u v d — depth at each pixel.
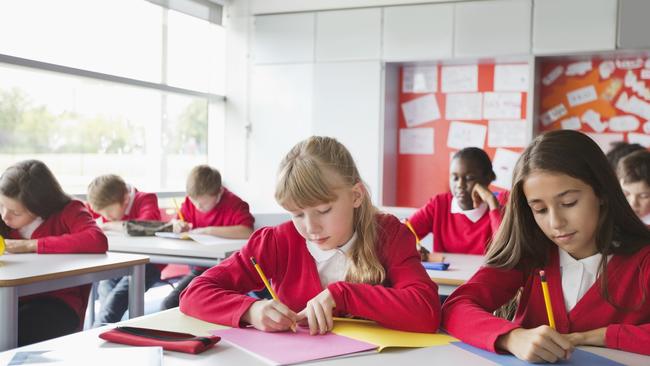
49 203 2.25
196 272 2.90
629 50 3.89
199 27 4.93
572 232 1.08
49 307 1.97
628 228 1.16
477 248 2.50
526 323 1.24
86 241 2.19
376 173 4.57
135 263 2.09
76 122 3.89
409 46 4.44
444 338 1.10
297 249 1.35
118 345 1.03
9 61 3.31
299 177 1.17
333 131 4.73
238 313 1.15
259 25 5.02
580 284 1.19
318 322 1.11
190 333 1.11
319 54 4.76
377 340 1.06
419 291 1.17
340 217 1.21
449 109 4.53
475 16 4.23
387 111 4.59
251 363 0.94
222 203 3.25
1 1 3.32
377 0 4.53
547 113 4.32
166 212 4.34
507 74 4.34
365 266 1.27
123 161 4.31
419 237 2.59
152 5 4.46
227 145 5.20
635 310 1.14
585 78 4.20
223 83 5.19
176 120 4.85
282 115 4.95
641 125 4.06
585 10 3.95
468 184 2.50
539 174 1.08
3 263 1.97
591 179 1.08
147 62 4.45
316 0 4.75
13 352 0.97
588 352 1.01
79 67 3.82
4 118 3.40
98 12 4.00
